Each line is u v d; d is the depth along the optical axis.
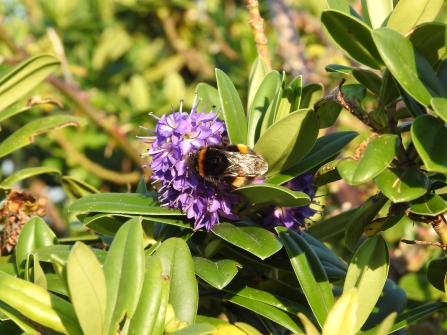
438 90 0.27
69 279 0.24
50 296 0.26
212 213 0.29
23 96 0.37
